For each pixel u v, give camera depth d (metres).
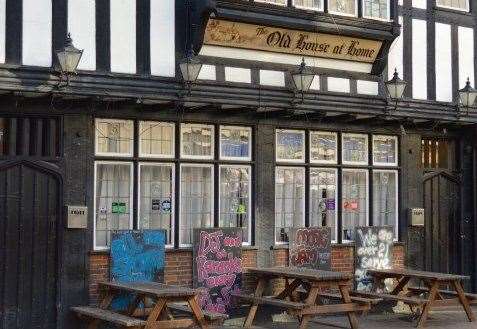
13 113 8.84
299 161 10.75
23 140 8.95
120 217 9.48
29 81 8.47
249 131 10.38
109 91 8.94
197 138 10.01
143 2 9.43
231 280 10.04
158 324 8.02
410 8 11.62
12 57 8.64
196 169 10.02
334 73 10.91
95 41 9.12
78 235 9.11
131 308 8.73
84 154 9.17
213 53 9.95
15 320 8.77
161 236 9.57
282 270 9.73
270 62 10.39
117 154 9.45
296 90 10.09
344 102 10.56
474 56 12.18
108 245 9.39
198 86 9.47
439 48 11.84
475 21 12.21
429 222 12.02
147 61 9.41
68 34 8.62
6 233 8.75
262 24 10.10
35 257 8.90
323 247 10.80
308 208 10.77
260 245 10.34
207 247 9.88
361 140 11.38
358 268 11.16
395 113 10.95
